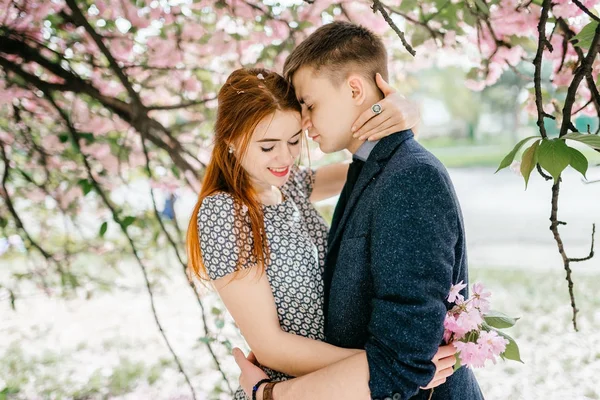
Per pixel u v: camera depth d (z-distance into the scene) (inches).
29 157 145.4
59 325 253.6
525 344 227.1
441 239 52.6
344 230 60.1
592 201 494.6
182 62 127.8
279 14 116.2
